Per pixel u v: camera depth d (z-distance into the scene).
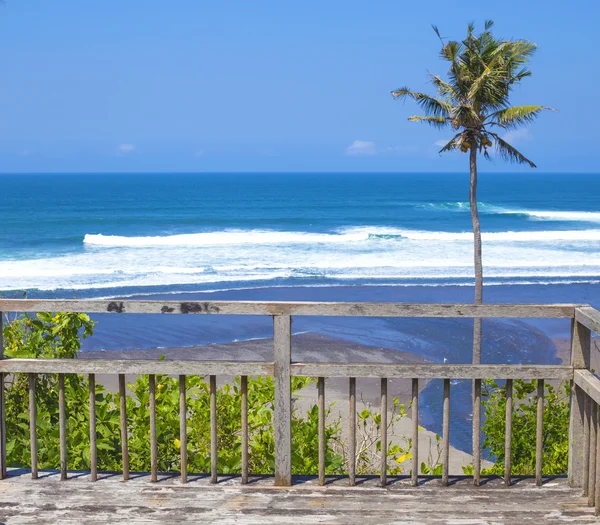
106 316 22.55
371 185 184.38
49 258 36.53
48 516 3.52
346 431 9.73
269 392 4.93
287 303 3.71
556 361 18.34
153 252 38.94
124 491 3.83
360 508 3.62
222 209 83.88
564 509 3.60
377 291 28.55
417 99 19.75
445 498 3.75
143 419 4.75
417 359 18.27
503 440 6.79
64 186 170.38
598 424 3.43
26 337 5.44
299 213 76.31
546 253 39.69
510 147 19.59
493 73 18.44
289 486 3.90
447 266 34.69
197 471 4.68
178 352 18.41
